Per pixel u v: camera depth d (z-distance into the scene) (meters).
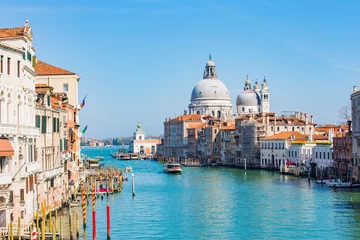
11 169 47.25
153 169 175.00
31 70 53.69
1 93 46.62
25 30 51.22
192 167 188.50
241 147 183.38
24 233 44.84
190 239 56.91
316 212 70.94
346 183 99.31
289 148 149.62
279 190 96.38
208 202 82.50
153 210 74.56
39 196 56.69
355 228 61.03
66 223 62.09
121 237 57.25
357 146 103.69
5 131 45.72
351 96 108.44
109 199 86.00
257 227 62.56
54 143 64.88
